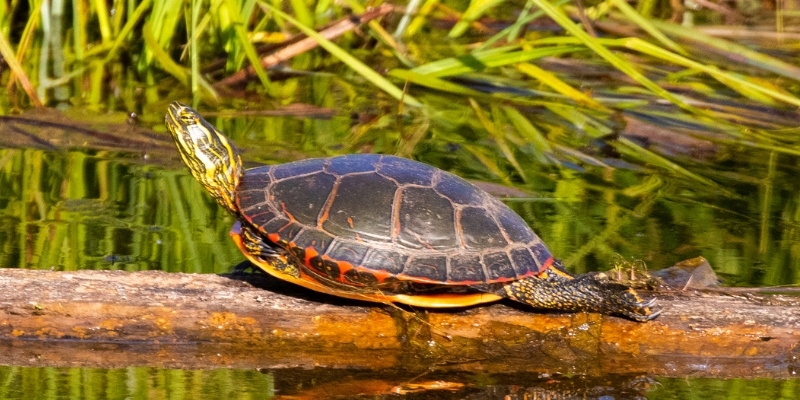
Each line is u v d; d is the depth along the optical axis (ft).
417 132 27.84
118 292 14.96
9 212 20.34
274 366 14.35
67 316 14.73
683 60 25.27
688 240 19.40
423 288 14.33
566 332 14.74
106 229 19.44
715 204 22.30
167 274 15.61
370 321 14.80
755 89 26.76
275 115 29.27
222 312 14.79
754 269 17.56
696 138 27.37
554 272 14.80
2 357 14.35
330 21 33.47
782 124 28.43
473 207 14.83
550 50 27.78
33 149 25.36
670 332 14.74
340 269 13.97
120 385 13.30
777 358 14.82
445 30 37.27
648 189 23.48
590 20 32.55
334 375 14.05
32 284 14.97
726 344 14.78
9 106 28.71
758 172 25.21
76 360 14.32
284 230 14.21
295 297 15.11
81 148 25.71
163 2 30.50
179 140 15.51
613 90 30.63
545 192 22.97
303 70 34.76
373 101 31.50
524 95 31.17
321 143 26.27
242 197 14.88
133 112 28.66
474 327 14.75
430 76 29.25
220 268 17.21
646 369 14.65
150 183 23.12
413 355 14.78
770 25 35.37
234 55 32.40
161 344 14.89
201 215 20.74
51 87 31.50
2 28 32.07
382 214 14.35
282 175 15.16
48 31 33.04
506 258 14.34
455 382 13.87
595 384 13.91
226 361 14.51
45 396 12.75
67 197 21.66
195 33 28.35
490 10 38.47
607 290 14.40
